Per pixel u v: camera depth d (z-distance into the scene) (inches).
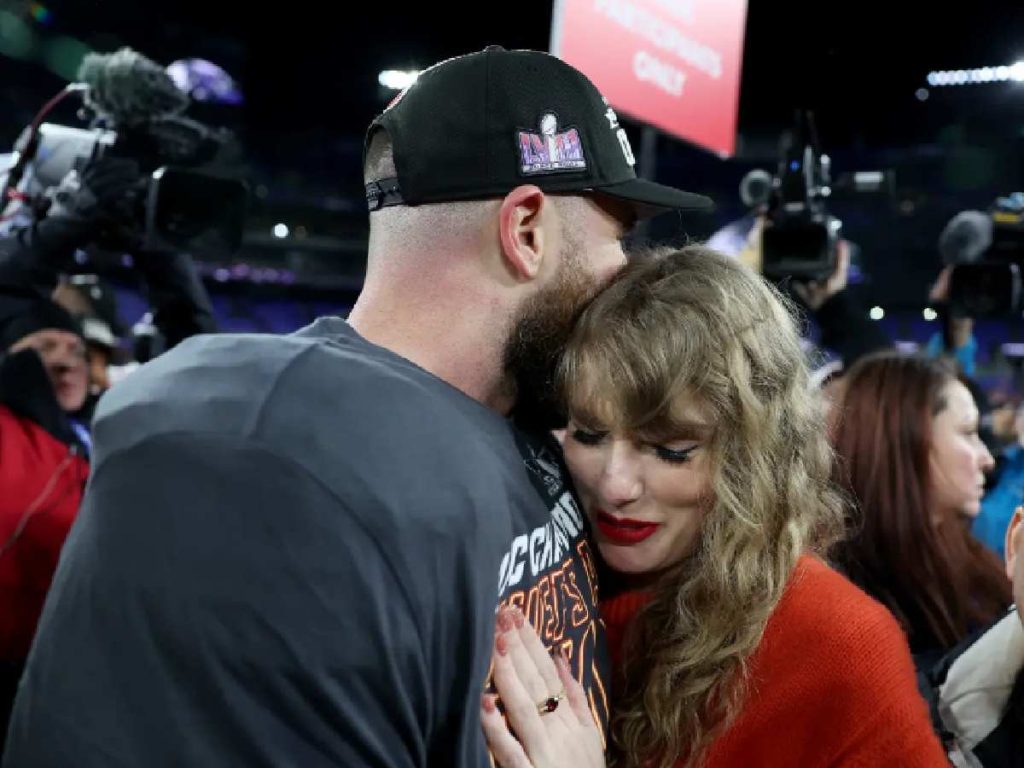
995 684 41.0
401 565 22.4
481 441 26.2
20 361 61.9
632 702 33.7
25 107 358.6
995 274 93.6
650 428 31.1
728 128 78.2
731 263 33.2
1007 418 135.7
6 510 58.3
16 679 58.8
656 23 68.9
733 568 31.6
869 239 427.8
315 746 21.7
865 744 30.1
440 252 28.3
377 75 394.3
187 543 21.6
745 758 31.6
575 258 29.8
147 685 21.3
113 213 65.1
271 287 448.1
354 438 23.1
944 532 55.7
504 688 27.3
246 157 442.6
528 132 28.0
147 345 77.9
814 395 34.8
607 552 33.9
